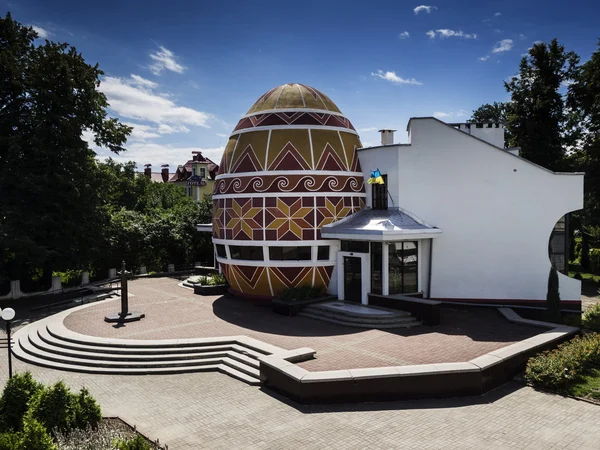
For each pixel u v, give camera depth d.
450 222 25.53
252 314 25.12
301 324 22.64
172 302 28.92
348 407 14.20
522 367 16.94
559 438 12.07
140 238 43.00
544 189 24.53
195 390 15.86
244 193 27.03
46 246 31.66
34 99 32.41
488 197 25.17
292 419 13.40
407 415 13.59
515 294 25.11
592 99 37.69
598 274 44.66
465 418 13.34
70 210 33.12
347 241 26.25
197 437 12.35
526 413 13.68
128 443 9.99
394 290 25.05
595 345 17.56
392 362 16.39
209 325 22.62
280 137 27.02
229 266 28.55
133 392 15.79
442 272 25.69
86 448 10.77
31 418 10.60
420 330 20.91
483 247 25.34
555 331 19.69
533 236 24.78
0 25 32.78
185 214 47.06
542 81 42.78
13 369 18.53
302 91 28.73
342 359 16.84
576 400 14.66
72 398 12.17
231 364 17.86
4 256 33.50
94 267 41.38
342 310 23.47
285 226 26.11
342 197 26.91
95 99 34.84
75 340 20.23
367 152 27.81
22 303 32.31
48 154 31.47
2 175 31.19
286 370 15.12
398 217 25.23
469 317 23.33
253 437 12.31
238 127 29.47
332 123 28.08
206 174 84.12
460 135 25.27
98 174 36.81
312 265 26.36
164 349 19.05
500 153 24.92
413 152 25.64
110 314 24.80
